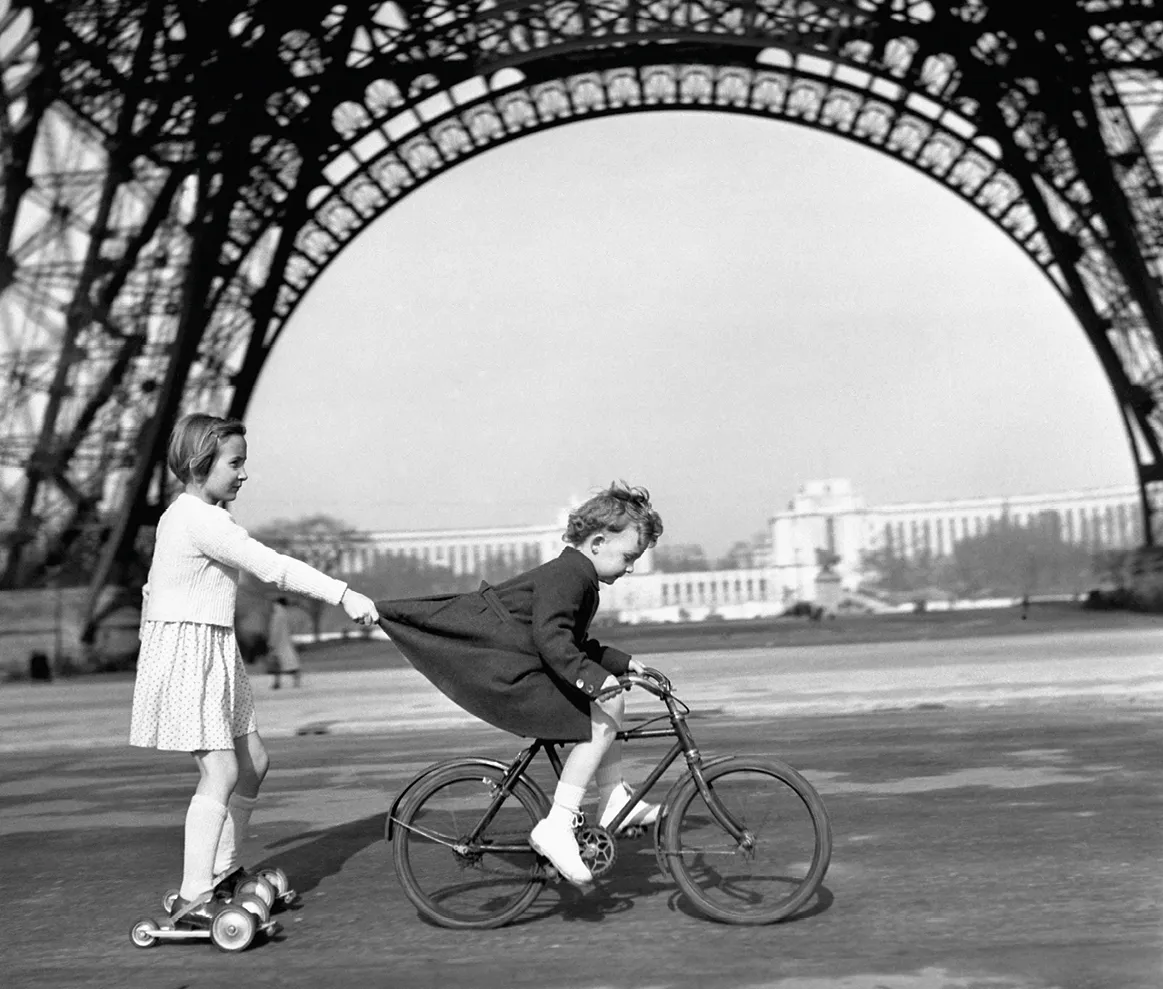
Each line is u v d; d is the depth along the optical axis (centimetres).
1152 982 605
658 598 17962
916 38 4616
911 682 2353
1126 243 4506
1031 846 905
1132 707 1800
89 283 3769
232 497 799
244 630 5816
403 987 646
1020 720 1695
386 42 4631
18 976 696
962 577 19038
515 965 674
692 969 653
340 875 904
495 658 725
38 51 3444
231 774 769
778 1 5144
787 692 2245
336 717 2197
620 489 752
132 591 4478
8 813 1295
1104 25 4341
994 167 6000
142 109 3891
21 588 4331
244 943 725
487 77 5375
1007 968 635
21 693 3672
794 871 735
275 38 4050
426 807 761
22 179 3497
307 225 5525
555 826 725
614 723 724
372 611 738
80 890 904
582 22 5100
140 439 4166
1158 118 4444
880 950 672
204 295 4244
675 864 738
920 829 979
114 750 1933
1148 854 868
